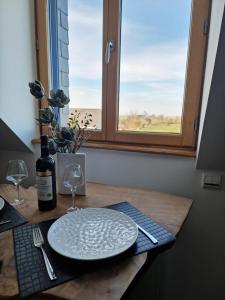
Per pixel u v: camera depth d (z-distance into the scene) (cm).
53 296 56
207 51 125
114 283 59
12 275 62
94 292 57
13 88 153
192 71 133
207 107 110
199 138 129
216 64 98
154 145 150
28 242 77
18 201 109
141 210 103
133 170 150
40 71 167
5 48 144
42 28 161
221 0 93
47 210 100
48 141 102
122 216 87
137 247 73
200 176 138
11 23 146
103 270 64
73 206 103
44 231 83
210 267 146
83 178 113
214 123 114
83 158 112
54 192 101
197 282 150
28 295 56
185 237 146
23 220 91
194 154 135
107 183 158
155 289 142
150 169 146
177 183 143
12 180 109
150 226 87
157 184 147
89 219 86
